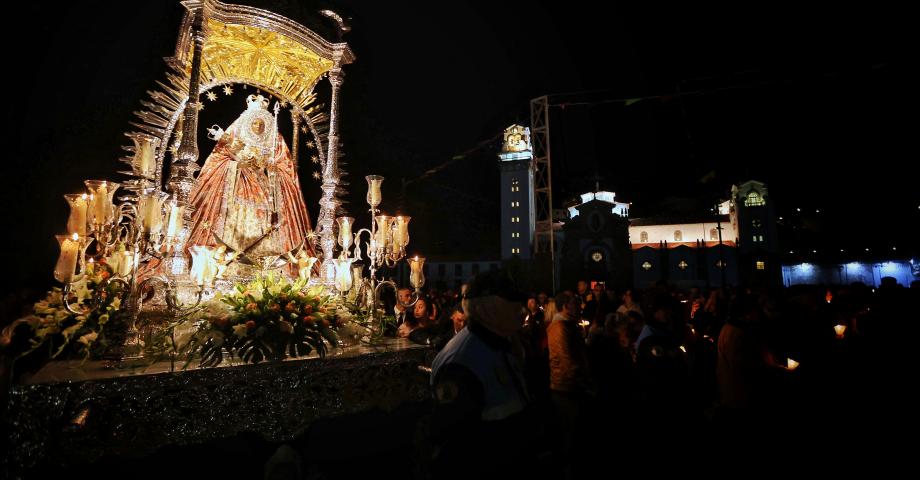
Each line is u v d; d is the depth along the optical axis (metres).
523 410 2.02
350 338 4.56
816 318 6.39
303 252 5.34
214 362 3.26
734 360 4.50
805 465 4.69
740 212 55.94
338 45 6.32
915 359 5.47
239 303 3.68
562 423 4.70
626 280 56.22
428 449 2.12
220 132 5.54
